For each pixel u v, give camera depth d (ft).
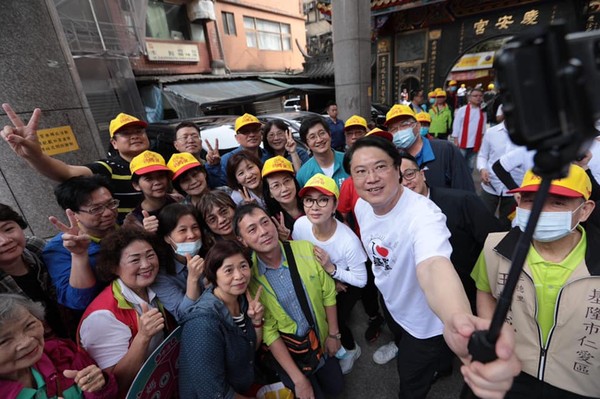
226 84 33.88
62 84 8.80
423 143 7.88
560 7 25.86
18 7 7.82
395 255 4.60
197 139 9.76
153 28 30.68
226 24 38.50
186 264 5.79
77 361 4.09
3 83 7.83
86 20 18.70
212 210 6.07
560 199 3.51
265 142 10.63
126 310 4.68
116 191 7.78
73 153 9.15
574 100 1.18
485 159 10.60
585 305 3.46
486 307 4.53
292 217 7.56
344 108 18.70
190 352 4.23
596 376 3.57
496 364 1.74
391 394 6.44
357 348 7.25
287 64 48.47
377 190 4.09
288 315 5.40
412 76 34.19
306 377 5.48
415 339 5.03
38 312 3.67
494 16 28.60
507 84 1.24
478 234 5.46
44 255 5.34
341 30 17.29
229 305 4.80
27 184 8.48
